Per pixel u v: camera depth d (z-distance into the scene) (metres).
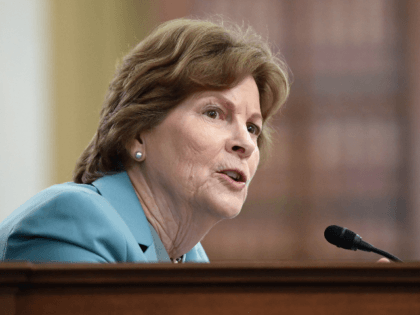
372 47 7.09
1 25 6.03
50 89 6.27
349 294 1.30
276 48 7.05
